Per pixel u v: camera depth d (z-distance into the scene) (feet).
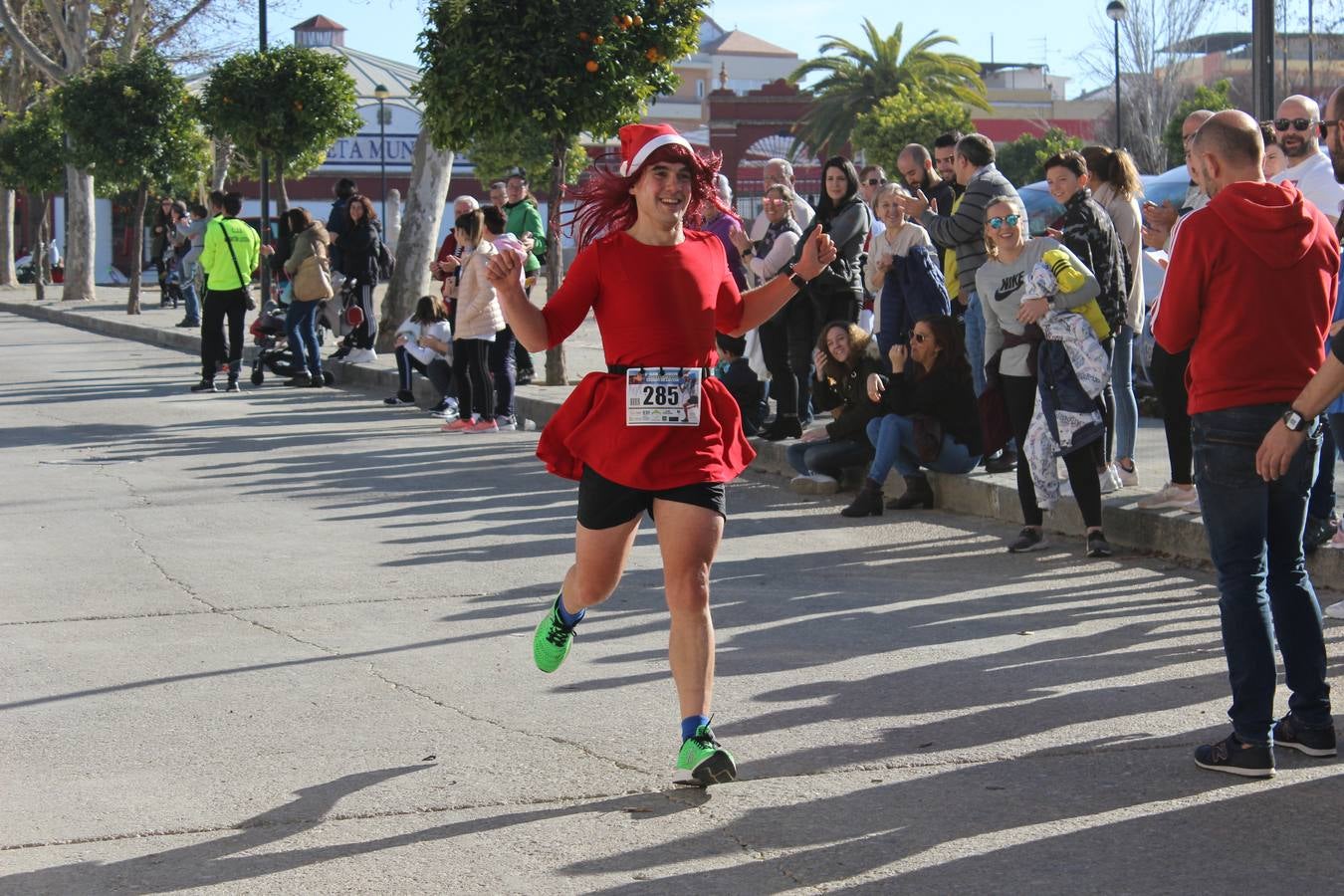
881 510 30.53
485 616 22.57
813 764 15.79
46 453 40.09
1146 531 26.32
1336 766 15.51
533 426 45.50
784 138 211.61
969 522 29.68
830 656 20.08
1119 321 26.53
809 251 15.92
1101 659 19.70
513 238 43.09
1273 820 14.02
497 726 17.20
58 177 122.62
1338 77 151.94
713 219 38.86
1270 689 15.12
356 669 19.71
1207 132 15.90
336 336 60.23
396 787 15.23
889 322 34.42
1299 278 15.38
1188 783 15.05
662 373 15.08
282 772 15.75
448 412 47.01
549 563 26.37
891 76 184.65
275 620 22.41
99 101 93.15
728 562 26.32
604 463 15.24
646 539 28.43
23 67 139.23
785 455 35.32
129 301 98.32
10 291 135.64
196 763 16.08
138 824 14.33
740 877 12.90
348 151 182.70
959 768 15.61
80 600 23.77
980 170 31.73
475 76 46.42
